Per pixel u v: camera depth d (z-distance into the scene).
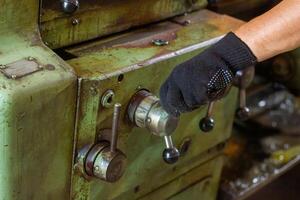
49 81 0.99
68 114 1.04
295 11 1.00
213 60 1.02
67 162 1.08
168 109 1.06
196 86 1.02
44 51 1.04
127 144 1.16
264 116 1.90
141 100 1.11
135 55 1.14
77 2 1.08
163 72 1.15
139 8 1.22
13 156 0.99
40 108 0.99
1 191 1.02
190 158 1.33
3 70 0.99
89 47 1.15
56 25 1.09
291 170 1.84
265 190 1.80
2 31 1.03
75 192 1.12
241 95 1.29
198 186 1.42
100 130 1.09
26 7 1.04
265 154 1.76
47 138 1.02
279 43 1.02
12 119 0.96
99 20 1.16
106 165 1.07
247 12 1.58
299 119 1.91
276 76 1.66
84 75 1.04
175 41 1.21
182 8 1.31
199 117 1.28
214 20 1.32
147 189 1.28
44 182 1.06
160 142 1.22
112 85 1.07
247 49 1.02
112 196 1.19
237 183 1.63
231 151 1.76
